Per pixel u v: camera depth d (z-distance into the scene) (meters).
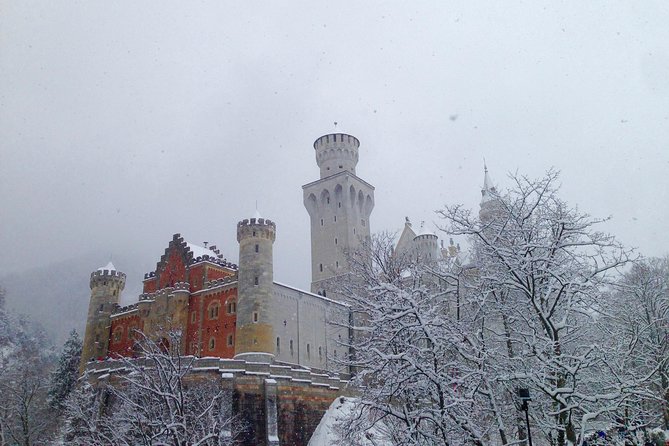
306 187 103.81
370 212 105.75
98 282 82.12
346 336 80.69
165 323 71.31
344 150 104.94
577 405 17.70
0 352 107.44
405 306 17.73
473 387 18.50
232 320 67.50
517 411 21.06
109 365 54.56
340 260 94.06
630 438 21.97
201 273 74.25
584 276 20.89
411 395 19.27
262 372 51.50
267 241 67.75
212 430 24.95
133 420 25.59
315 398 54.59
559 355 18.92
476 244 25.75
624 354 20.81
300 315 72.25
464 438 18.16
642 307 34.34
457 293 22.77
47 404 65.88
